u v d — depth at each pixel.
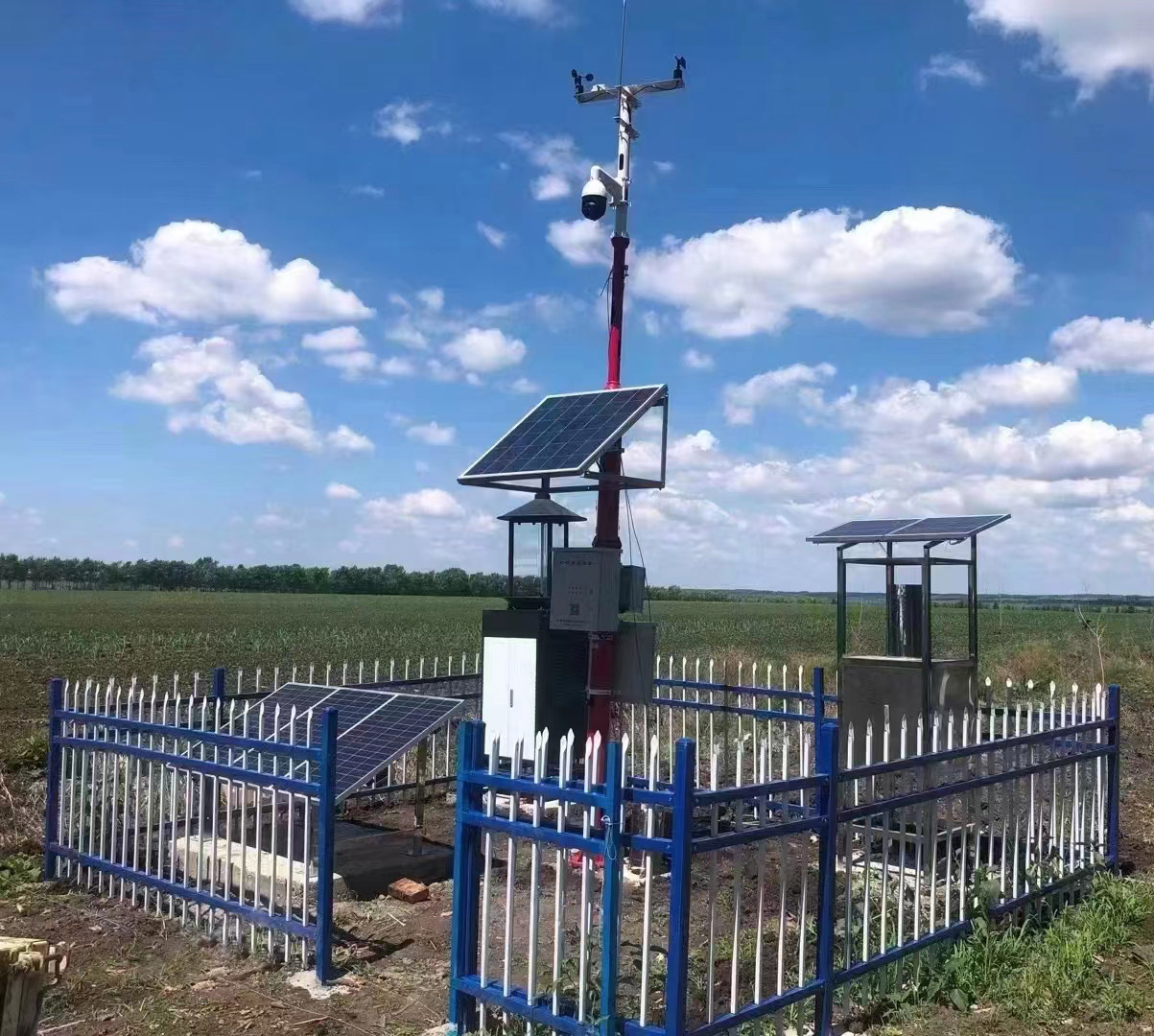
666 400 7.50
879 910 5.77
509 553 8.09
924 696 7.38
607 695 7.25
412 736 6.86
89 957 5.90
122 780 7.59
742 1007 4.46
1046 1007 5.08
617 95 7.59
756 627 49.06
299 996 5.36
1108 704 7.38
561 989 4.33
